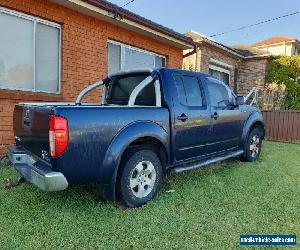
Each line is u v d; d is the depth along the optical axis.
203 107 4.88
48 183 3.04
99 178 3.41
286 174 5.51
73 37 7.14
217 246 2.81
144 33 8.88
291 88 15.52
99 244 2.80
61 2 6.60
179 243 2.85
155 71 4.38
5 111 5.89
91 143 3.29
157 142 4.10
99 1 7.02
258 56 17.17
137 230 3.10
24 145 3.79
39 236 2.93
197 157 4.83
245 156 6.38
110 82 5.30
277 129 11.58
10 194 4.04
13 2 5.94
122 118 3.61
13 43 6.14
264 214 3.55
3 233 2.96
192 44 10.37
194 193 4.27
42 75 6.71
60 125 3.07
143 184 3.88
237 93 17.88
